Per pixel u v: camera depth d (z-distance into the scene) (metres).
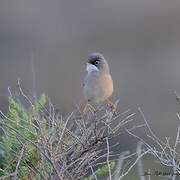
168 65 20.70
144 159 9.24
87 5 22.45
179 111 16.38
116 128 5.95
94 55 8.12
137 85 19.20
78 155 5.78
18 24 22.00
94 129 5.82
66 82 18.75
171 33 21.86
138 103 17.17
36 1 22.30
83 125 5.91
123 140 8.46
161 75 20.12
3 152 6.00
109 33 22.19
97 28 22.48
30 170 5.85
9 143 5.99
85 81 8.02
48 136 5.77
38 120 5.87
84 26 22.42
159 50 21.50
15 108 6.21
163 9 21.92
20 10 22.19
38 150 5.76
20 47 21.27
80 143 5.81
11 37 21.67
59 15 22.45
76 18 22.58
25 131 5.99
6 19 21.83
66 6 22.64
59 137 5.77
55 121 5.98
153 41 21.69
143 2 22.20
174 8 22.08
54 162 5.56
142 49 21.61
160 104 17.11
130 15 22.38
